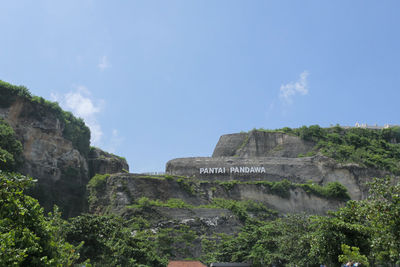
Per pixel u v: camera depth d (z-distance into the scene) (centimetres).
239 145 10288
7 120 7112
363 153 9281
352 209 2866
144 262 4131
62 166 7781
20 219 1931
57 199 7350
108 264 3750
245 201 7488
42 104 7806
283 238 4206
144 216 6244
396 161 9119
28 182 1956
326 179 8350
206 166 8262
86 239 3912
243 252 4788
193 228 6288
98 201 6838
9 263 1580
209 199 7412
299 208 7625
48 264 1886
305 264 3781
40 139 7500
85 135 9044
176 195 7169
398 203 2034
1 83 7312
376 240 2166
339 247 2853
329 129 10475
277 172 8294
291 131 10444
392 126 11581
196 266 5019
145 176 7219
